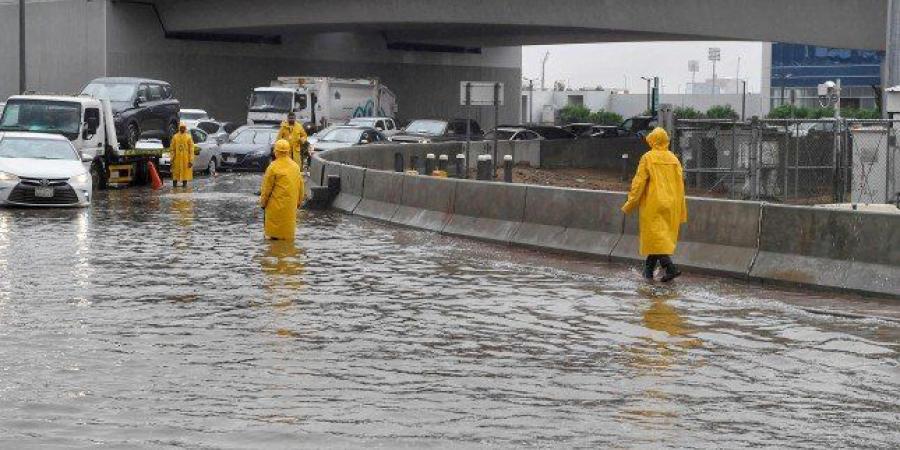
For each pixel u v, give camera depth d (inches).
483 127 5664.4
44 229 1421.0
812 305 904.3
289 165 1320.1
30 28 4694.9
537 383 626.5
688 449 502.0
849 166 1881.2
